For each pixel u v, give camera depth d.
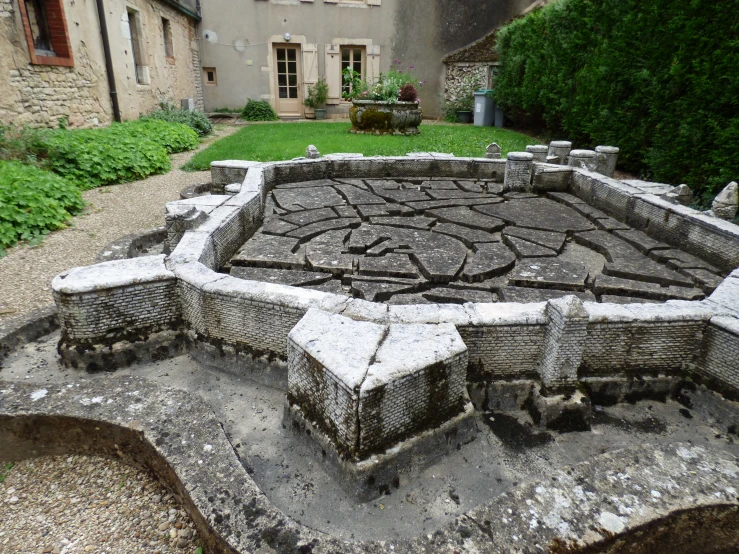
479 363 2.33
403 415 1.93
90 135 7.89
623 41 7.44
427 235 4.28
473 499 1.91
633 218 4.62
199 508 1.67
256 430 2.25
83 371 2.62
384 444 1.91
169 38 13.53
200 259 3.00
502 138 11.20
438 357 1.94
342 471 1.90
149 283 2.64
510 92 12.75
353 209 5.05
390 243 4.00
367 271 3.45
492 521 1.61
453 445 2.13
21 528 1.96
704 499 1.71
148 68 11.97
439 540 1.55
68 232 5.08
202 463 1.86
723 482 1.78
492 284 3.35
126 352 2.67
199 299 2.58
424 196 5.61
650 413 2.43
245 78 16.48
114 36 10.06
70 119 8.55
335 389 1.86
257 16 15.80
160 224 5.43
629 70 7.39
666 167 6.48
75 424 2.12
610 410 2.44
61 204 5.50
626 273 3.49
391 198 5.47
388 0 16.08
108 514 2.00
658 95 6.63
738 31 5.50
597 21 8.80
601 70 7.91
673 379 2.48
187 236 3.31
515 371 2.38
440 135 11.50
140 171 7.61
